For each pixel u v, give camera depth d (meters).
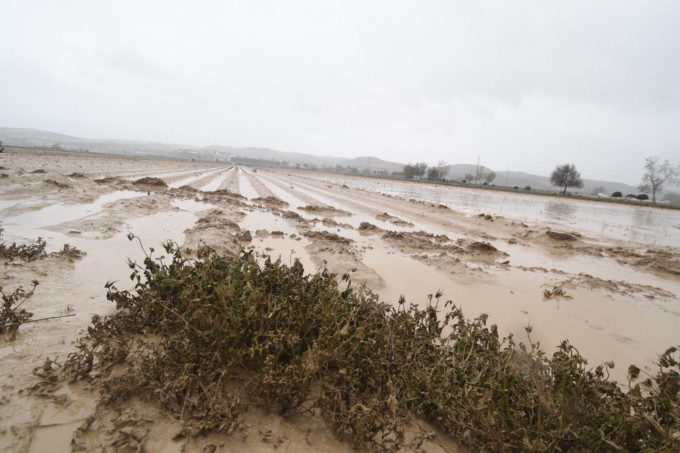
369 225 10.46
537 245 10.35
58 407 2.14
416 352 2.81
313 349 2.46
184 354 2.53
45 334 2.96
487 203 26.95
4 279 3.94
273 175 45.84
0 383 2.28
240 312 2.76
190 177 27.28
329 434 2.26
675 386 2.38
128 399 2.27
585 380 2.61
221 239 6.73
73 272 4.55
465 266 6.90
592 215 22.75
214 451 1.98
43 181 11.39
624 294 6.13
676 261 8.79
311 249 7.16
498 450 2.22
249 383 2.50
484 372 2.60
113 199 11.03
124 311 3.20
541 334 4.35
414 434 2.39
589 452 2.22
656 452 2.06
